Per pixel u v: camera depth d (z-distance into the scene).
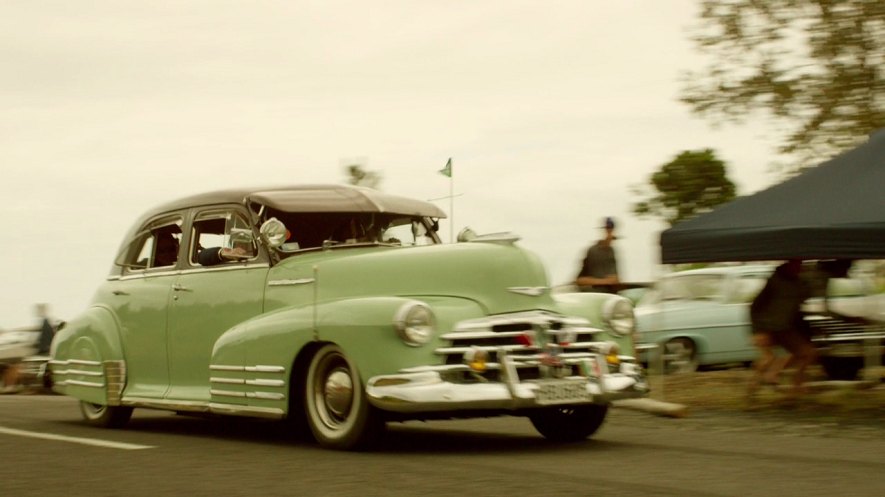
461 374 7.05
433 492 5.62
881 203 9.52
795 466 6.57
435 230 9.23
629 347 7.88
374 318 7.09
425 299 7.45
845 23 13.98
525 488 5.73
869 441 7.98
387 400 6.96
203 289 8.69
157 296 9.16
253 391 7.89
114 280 9.88
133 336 9.36
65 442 8.23
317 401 7.58
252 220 8.51
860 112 14.09
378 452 7.34
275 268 8.20
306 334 7.48
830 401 10.48
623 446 7.73
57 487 5.97
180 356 8.84
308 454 7.27
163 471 6.53
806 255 9.52
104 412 9.70
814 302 12.84
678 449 7.52
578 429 8.06
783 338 10.98
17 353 21.03
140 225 9.74
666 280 16.22
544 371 7.22
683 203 24.41
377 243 8.70
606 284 13.13
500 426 9.52
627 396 7.61
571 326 7.53
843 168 10.31
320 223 8.56
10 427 9.73
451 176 9.62
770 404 10.60
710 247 10.17
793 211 9.91
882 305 13.13
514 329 7.31
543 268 7.64
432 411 6.96
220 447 7.80
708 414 10.07
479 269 7.47
